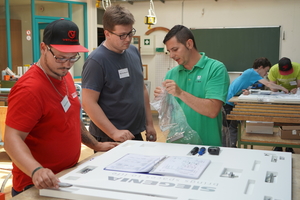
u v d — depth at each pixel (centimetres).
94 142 195
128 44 218
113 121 229
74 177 142
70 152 167
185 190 124
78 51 146
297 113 277
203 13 773
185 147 187
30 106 144
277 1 718
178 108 216
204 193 121
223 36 764
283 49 729
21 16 719
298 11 709
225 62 770
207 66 221
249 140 306
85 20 814
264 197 117
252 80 437
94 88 220
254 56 749
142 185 129
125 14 207
